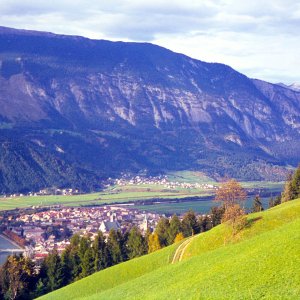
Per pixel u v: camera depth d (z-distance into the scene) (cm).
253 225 10319
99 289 10481
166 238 15862
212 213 16175
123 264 11394
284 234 7438
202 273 7194
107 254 14538
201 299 5731
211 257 8188
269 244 7194
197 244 10825
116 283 10669
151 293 7225
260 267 6253
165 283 7650
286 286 5366
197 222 16300
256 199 17725
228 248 8375
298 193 15688
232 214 10462
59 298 10456
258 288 5544
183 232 15862
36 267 16225
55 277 13688
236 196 11400
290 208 10600
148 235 16100
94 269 14050
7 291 13175
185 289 6562
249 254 7125
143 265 11012
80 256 14138
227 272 6631
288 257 6219
